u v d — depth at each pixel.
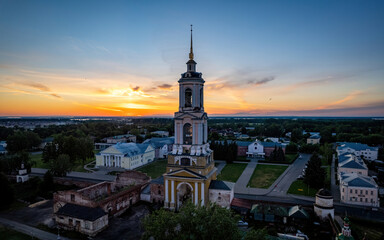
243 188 84.50
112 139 198.50
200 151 60.44
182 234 35.50
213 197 60.34
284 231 50.97
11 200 65.44
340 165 96.31
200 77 62.66
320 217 55.31
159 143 150.75
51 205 66.44
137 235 49.53
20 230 51.66
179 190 63.88
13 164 95.69
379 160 128.88
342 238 40.91
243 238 36.09
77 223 51.03
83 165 124.19
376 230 53.72
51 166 94.88
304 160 138.50
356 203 69.88
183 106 62.91
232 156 129.50
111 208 58.19
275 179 96.19
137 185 69.62
